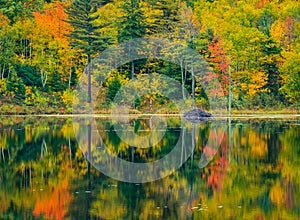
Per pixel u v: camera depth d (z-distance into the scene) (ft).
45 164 68.13
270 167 64.69
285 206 45.60
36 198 48.85
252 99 182.39
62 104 180.55
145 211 44.29
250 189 52.42
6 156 74.79
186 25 187.11
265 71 185.26
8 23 191.42
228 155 74.79
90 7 184.75
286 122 130.21
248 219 41.93
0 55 181.78
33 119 147.33
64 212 44.04
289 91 179.42
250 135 98.12
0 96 175.52
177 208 45.24
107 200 47.96
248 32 183.01
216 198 48.83
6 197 49.26
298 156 72.38
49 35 194.80
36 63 191.42
